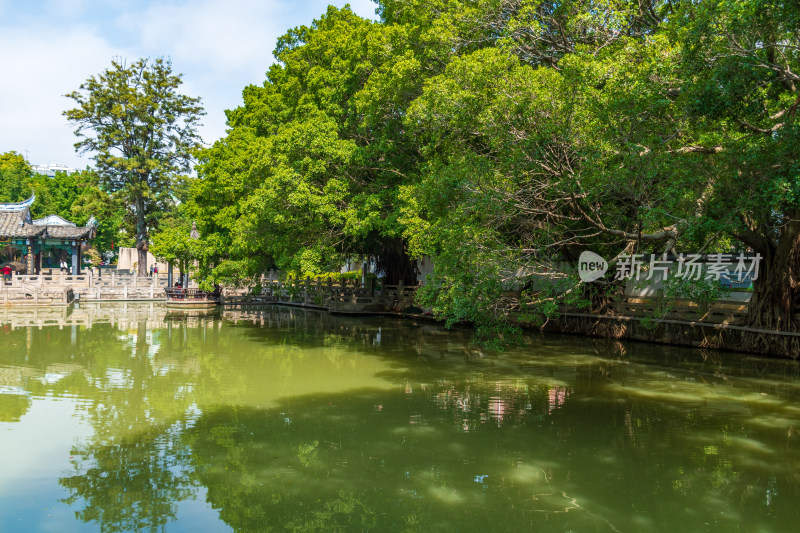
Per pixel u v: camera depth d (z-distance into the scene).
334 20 25.27
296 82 23.31
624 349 16.78
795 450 8.04
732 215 10.88
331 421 9.48
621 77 10.02
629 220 13.91
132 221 44.84
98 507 6.25
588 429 9.00
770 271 15.23
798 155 9.72
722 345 16.12
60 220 44.97
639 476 7.13
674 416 9.74
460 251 12.39
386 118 18.17
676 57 10.14
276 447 8.20
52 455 7.82
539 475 7.18
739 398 10.93
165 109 43.91
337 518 5.99
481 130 12.30
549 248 15.24
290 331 21.64
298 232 19.66
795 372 13.28
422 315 25.53
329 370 13.85
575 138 11.08
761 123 11.27
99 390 11.69
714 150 11.02
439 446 8.23
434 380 12.68
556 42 15.15
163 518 5.98
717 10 9.05
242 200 23.39
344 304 27.94
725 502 6.38
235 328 22.62
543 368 14.03
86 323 24.22
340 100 20.45
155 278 38.06
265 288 35.97
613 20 12.59
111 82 41.75
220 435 8.73
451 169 12.66
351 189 19.67
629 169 10.49
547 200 12.29
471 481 6.98
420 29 17.48
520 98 11.19
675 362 14.66
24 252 38.38
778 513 6.10
